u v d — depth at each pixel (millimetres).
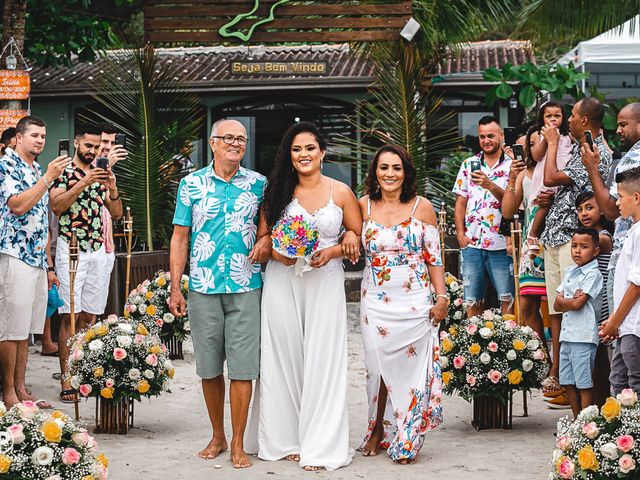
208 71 17031
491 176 9555
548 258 7758
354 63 17141
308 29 14344
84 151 8781
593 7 15250
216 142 6418
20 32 12055
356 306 13453
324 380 6340
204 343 6414
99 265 8930
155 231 14234
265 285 6508
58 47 14047
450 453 6516
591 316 6723
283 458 6422
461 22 14719
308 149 6348
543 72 14938
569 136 8031
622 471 4578
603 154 7363
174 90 14547
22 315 7668
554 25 15727
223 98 17125
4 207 7523
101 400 7227
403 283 6449
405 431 6316
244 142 6434
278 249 6258
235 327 6359
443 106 16641
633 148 6289
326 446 6227
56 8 13469
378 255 6496
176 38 14391
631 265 5656
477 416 7273
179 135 14508
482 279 9625
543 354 7164
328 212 6379
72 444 4930
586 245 6770
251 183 6504
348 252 6363
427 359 6457
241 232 6402
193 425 7543
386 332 6430
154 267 11562
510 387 7121
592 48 14367
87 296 8922
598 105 7363
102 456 5035
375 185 6637
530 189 8836
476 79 15758
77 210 8773
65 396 8297
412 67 13695
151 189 14148
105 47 15344
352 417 7738
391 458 6359
